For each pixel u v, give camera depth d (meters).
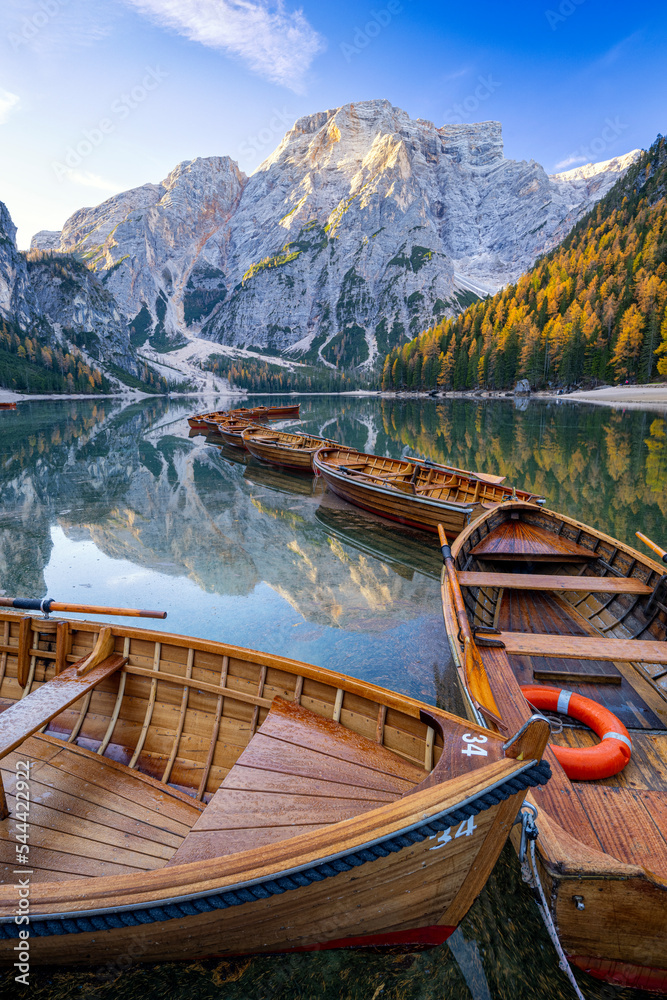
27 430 47.00
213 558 12.58
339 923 3.00
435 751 3.71
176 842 3.93
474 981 3.21
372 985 3.19
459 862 3.05
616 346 85.44
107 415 68.94
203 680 5.03
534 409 66.50
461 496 15.55
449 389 123.31
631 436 35.62
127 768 4.71
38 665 5.66
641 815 3.58
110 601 10.00
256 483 22.00
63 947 2.85
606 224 137.88
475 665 4.86
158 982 3.18
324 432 44.53
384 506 15.13
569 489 19.73
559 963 3.25
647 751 4.57
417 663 7.57
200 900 2.63
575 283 107.81
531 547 9.70
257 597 10.19
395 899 2.99
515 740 3.15
